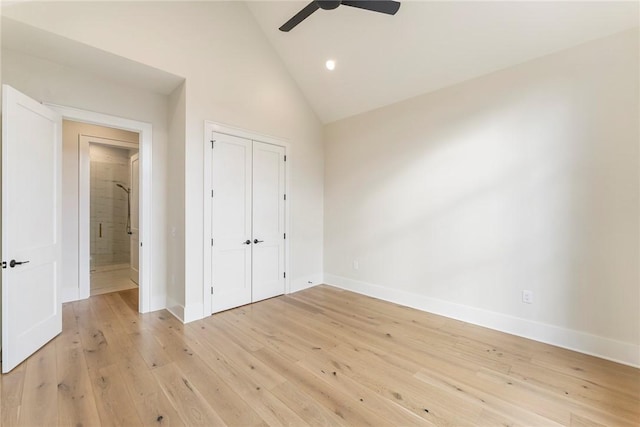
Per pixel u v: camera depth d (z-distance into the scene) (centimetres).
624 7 215
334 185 457
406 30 294
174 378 204
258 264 379
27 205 228
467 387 197
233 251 351
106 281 470
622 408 176
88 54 257
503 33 262
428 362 230
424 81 335
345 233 442
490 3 246
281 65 402
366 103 399
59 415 166
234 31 347
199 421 163
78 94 284
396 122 376
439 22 276
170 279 340
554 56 256
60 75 274
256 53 371
